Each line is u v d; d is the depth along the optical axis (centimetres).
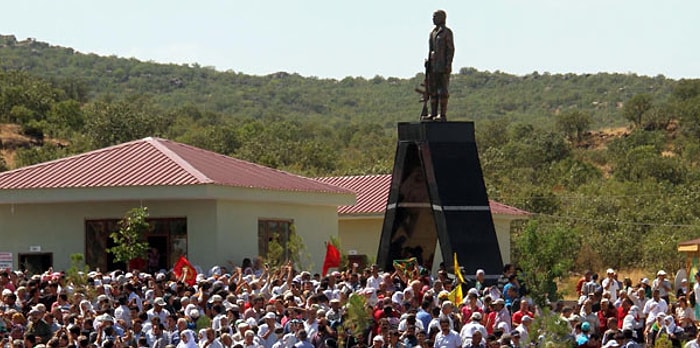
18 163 9838
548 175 11150
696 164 12650
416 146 3831
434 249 3934
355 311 2655
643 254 7019
